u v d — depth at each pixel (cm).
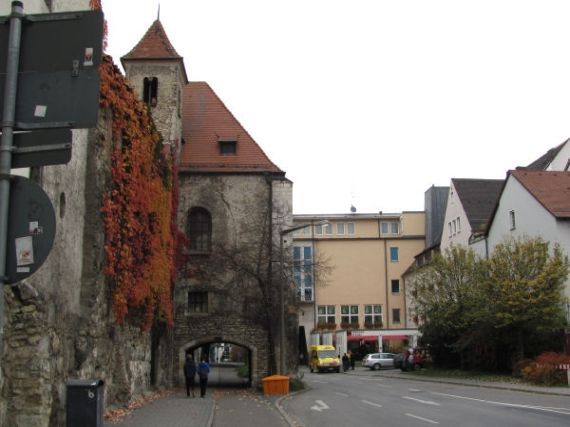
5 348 1155
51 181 1341
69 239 1490
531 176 4059
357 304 6888
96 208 1652
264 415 1844
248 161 3369
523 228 3956
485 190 5466
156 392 2525
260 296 3116
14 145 405
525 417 1641
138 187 2034
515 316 3212
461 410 1867
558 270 3219
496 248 3488
